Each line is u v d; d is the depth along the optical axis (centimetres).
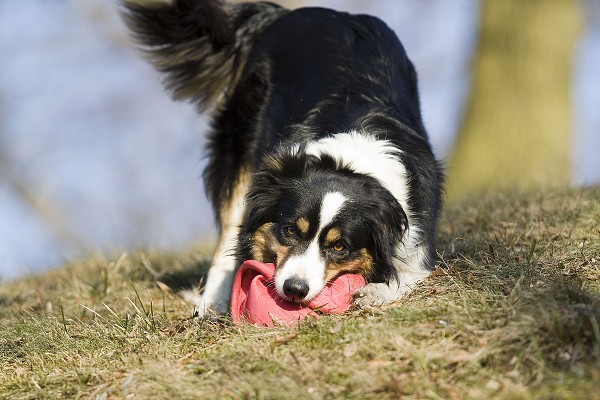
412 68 1119
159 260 1338
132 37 1235
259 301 829
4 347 888
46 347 863
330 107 984
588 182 1342
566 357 664
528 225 1057
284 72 1070
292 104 1037
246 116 1101
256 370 716
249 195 912
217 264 1067
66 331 881
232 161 1115
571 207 1109
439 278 864
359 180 870
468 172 2136
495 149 2123
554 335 687
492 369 672
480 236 1046
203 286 1135
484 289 806
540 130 2109
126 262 1315
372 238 872
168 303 1049
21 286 1295
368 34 1073
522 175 1955
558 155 2116
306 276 825
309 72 1041
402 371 686
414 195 914
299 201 862
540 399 613
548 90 2116
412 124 1005
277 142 991
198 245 1497
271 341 762
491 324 727
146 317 893
